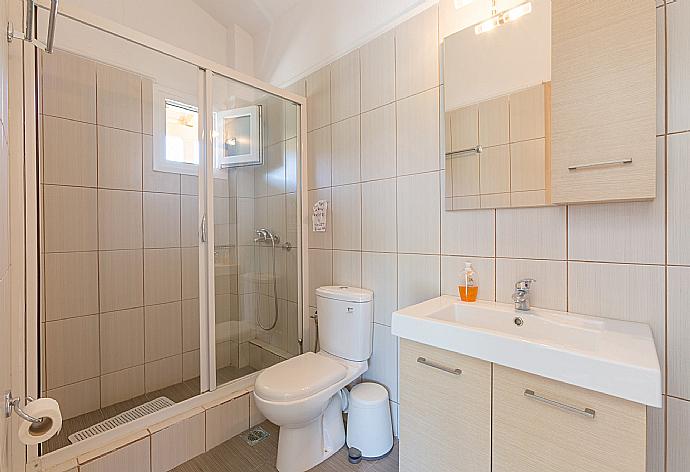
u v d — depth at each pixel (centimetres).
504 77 140
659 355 109
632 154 103
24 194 130
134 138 208
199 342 191
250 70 278
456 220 158
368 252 196
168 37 242
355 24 200
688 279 104
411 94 174
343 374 164
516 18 137
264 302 218
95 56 188
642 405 80
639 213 113
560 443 93
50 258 181
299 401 142
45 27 151
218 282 197
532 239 136
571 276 127
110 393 201
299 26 238
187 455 164
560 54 117
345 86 207
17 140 127
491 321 136
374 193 192
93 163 195
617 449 84
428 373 123
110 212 202
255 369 211
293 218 232
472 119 150
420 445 125
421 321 123
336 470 156
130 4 223
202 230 191
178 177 201
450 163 159
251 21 265
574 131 114
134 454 148
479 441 109
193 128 193
